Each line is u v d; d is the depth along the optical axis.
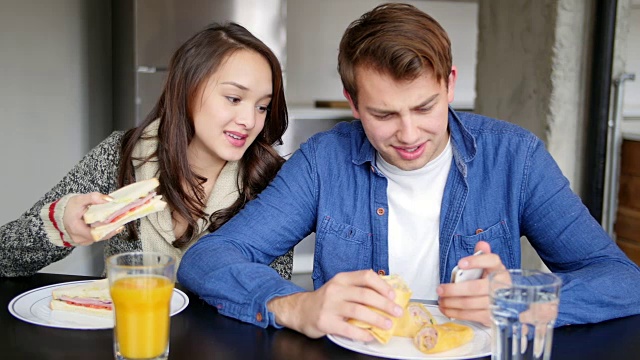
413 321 1.14
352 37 1.30
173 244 1.68
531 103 3.22
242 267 1.28
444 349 1.07
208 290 1.27
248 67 1.56
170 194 1.65
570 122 3.13
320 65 4.53
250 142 1.64
